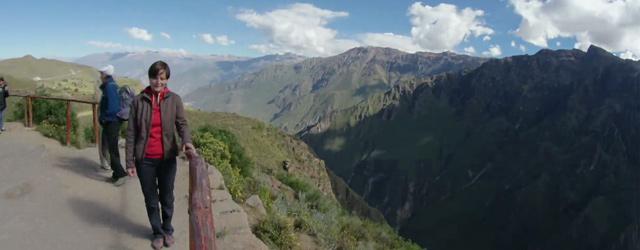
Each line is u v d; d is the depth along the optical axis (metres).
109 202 7.96
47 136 12.66
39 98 13.26
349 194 99.69
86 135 13.32
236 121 85.81
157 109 5.89
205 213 3.81
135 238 6.69
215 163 13.15
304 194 15.90
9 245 6.25
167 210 6.41
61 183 8.61
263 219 9.34
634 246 179.75
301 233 10.69
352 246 11.80
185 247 6.52
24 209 7.46
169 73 5.89
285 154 80.38
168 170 6.17
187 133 5.93
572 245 194.12
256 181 14.79
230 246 7.07
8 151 10.67
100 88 8.59
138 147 5.90
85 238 6.61
